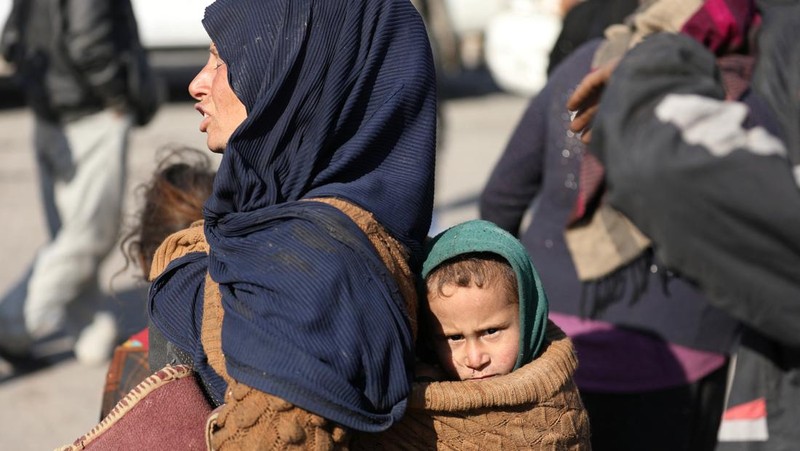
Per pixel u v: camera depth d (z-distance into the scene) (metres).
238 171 1.97
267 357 1.78
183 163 3.04
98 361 5.83
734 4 2.68
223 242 1.98
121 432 2.01
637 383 3.04
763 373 2.49
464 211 8.69
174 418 2.02
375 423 1.82
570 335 3.10
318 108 1.98
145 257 2.94
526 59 11.01
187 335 2.07
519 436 1.97
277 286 1.83
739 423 2.51
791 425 2.47
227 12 2.05
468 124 12.16
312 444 1.78
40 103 5.59
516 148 3.35
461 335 2.10
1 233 8.06
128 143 5.70
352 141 1.99
